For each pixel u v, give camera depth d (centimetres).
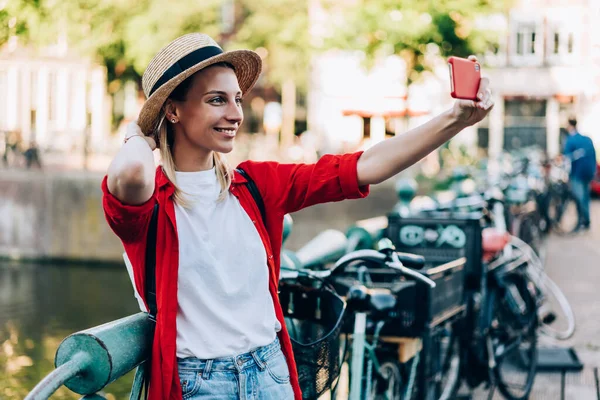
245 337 220
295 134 3156
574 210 1592
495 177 1113
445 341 476
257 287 225
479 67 221
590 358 609
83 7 1015
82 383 201
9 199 1405
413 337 400
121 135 2367
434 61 1625
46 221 1394
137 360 214
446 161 2259
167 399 212
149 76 222
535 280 621
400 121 2817
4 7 796
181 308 216
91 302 1022
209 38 225
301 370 270
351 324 372
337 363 289
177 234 215
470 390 505
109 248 1375
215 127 220
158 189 218
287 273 314
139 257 216
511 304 526
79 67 2381
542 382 554
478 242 511
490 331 506
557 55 3288
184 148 225
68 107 2452
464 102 218
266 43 2117
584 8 3244
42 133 2017
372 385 381
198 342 216
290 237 1244
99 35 1259
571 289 875
